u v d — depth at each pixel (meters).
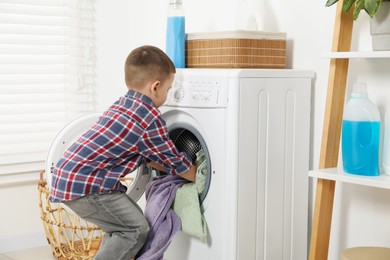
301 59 2.42
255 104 2.14
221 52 2.29
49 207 2.87
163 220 2.24
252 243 2.18
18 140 3.11
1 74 3.04
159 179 2.37
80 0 3.24
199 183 2.23
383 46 1.92
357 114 1.99
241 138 2.11
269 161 2.21
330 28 2.30
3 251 3.07
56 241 2.96
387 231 2.17
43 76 3.17
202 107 2.19
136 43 3.36
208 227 2.21
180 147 2.45
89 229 2.80
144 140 2.13
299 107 2.29
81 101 3.30
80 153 2.13
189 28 3.01
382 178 1.94
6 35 3.04
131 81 2.19
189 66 2.46
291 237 2.32
